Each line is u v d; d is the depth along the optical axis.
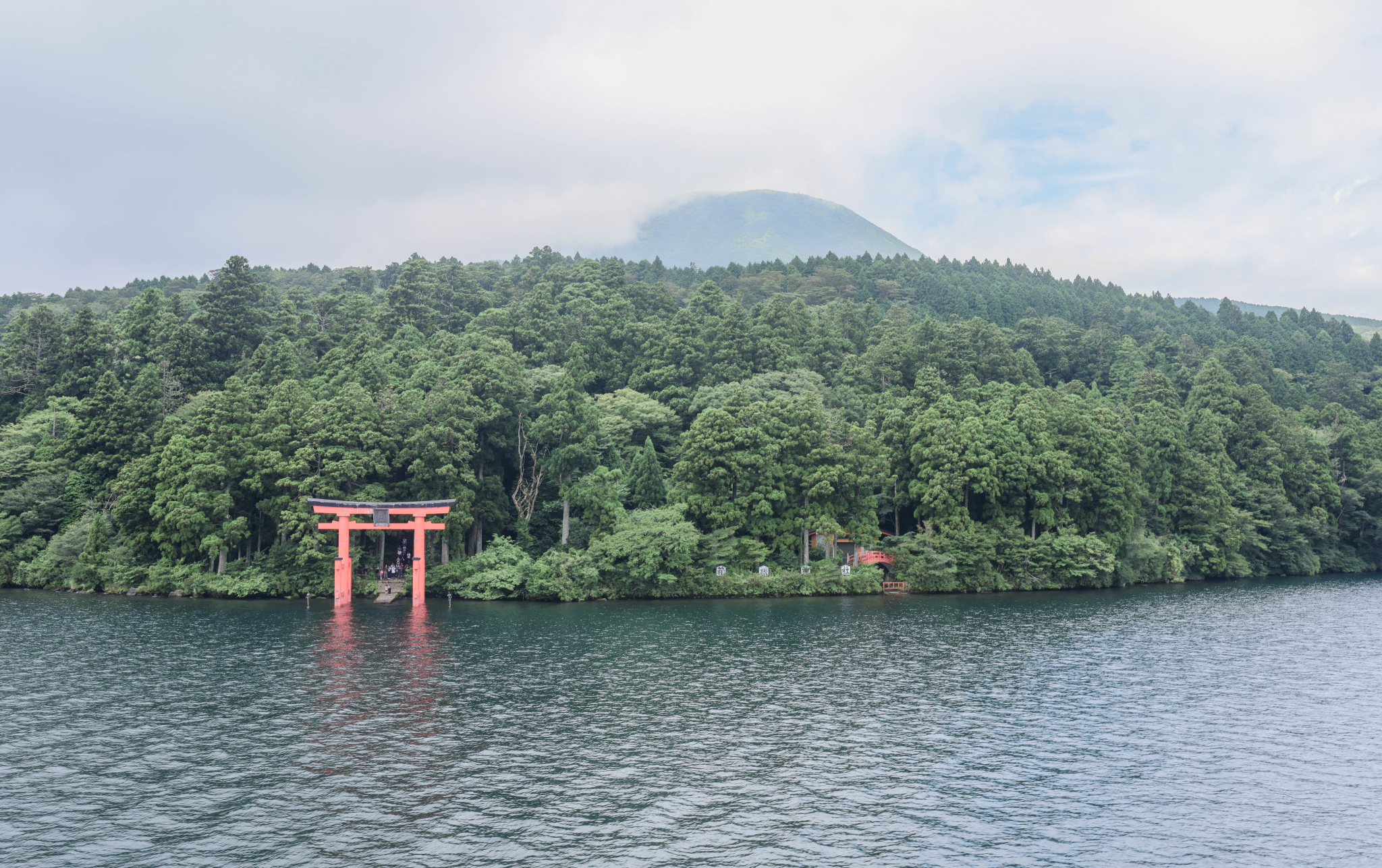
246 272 126.62
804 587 85.81
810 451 88.75
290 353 108.00
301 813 30.78
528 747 37.94
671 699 45.78
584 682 49.31
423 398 92.75
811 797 32.59
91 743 38.28
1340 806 31.97
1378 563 119.62
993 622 69.62
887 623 69.19
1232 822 30.50
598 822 30.17
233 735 39.41
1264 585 98.19
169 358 112.00
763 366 125.94
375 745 38.12
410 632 64.56
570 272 165.25
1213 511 104.00
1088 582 95.50
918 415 99.38
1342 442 121.69
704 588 83.75
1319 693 47.38
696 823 30.16
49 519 90.75
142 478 85.12
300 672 51.47
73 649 57.75
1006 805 31.86
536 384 107.25
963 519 91.19
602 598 82.31
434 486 86.88
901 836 29.23
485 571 82.81
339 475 83.44
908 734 39.94
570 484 90.12
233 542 82.69
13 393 106.94
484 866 26.88
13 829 29.52
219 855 27.66
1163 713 43.50
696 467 86.19
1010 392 110.88
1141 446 103.00
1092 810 31.50
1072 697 46.44
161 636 62.44
